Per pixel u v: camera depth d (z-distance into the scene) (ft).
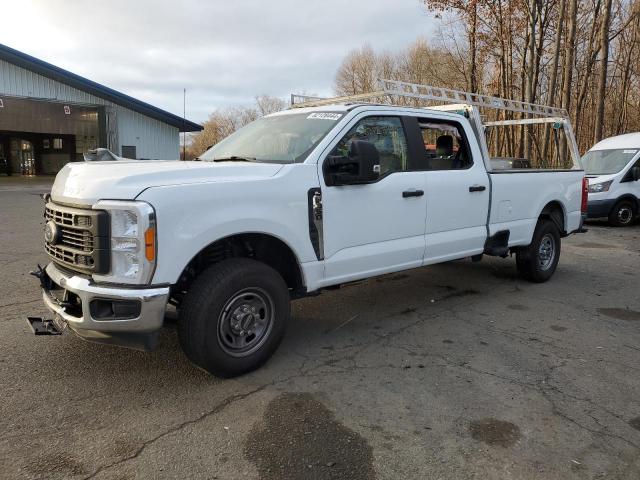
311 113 15.72
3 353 13.69
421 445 9.87
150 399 11.43
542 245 22.15
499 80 71.41
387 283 22.18
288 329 16.24
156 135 96.07
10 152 127.13
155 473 8.90
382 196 15.06
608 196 41.22
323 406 11.28
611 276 24.21
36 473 8.79
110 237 10.70
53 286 12.74
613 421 10.84
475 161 18.57
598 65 79.82
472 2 65.31
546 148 30.22
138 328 10.70
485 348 14.80
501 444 9.94
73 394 11.57
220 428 10.33
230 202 11.73
